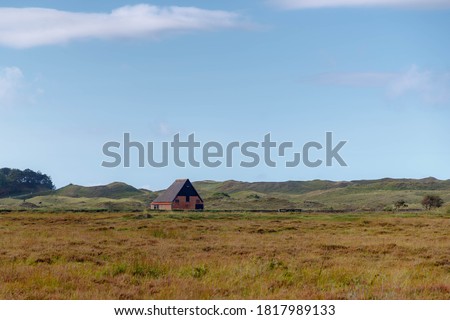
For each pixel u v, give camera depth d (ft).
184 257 107.04
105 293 70.03
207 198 595.88
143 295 70.08
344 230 183.32
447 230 179.42
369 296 68.49
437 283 76.64
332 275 81.56
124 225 199.82
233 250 119.24
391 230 181.57
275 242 139.85
